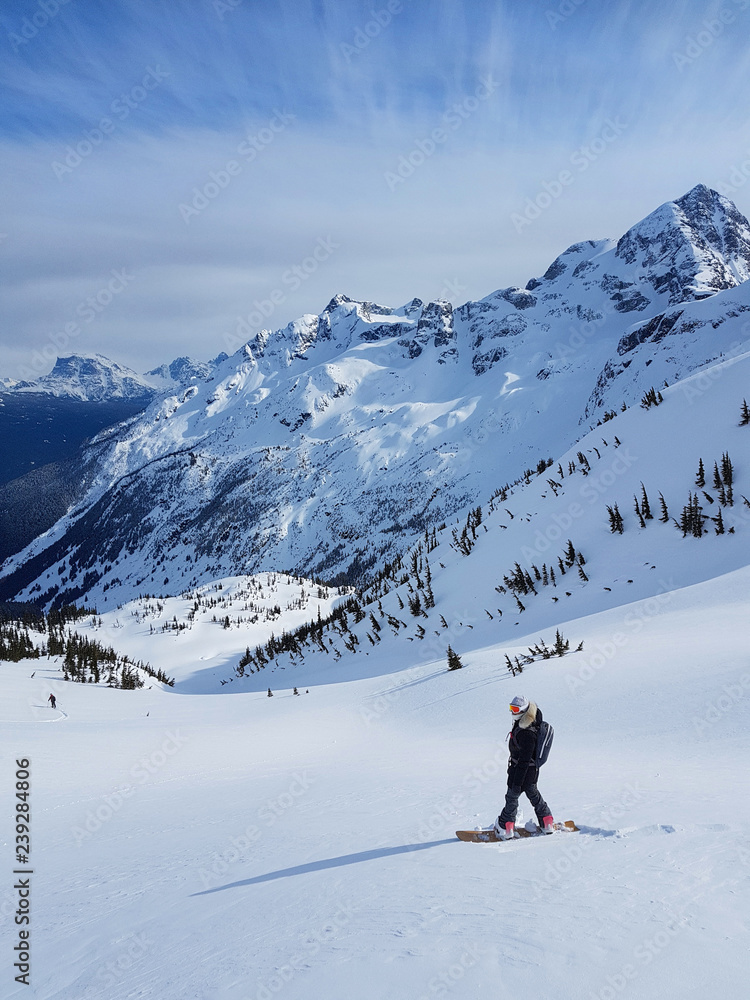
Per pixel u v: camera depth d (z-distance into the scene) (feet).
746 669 65.77
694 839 20.40
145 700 210.79
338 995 12.70
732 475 154.51
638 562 154.51
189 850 34.30
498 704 90.27
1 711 143.54
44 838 44.32
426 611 209.77
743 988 10.84
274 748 93.61
